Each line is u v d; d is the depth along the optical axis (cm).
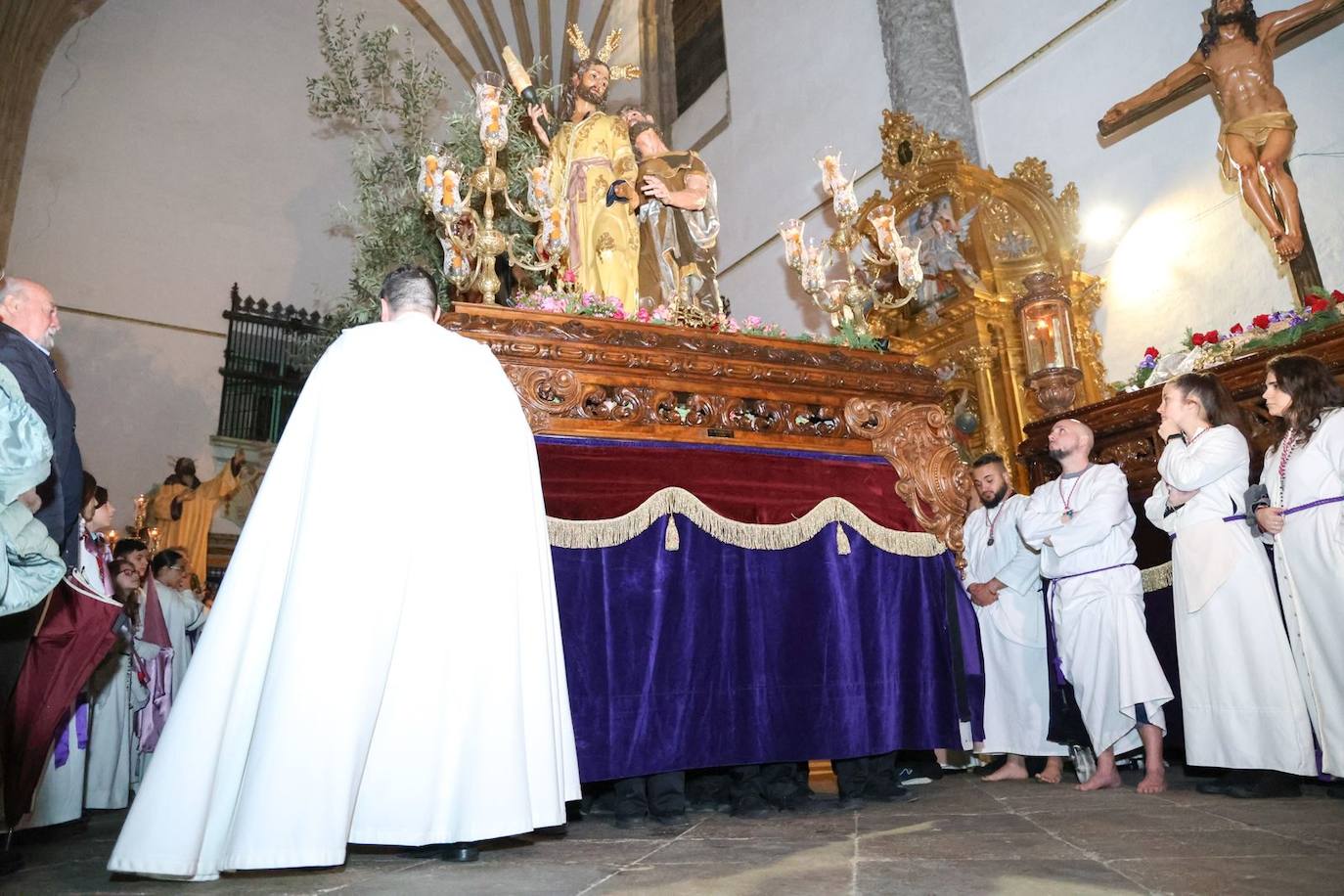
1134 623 373
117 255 1339
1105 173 784
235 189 1449
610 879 190
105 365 1297
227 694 210
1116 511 381
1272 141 645
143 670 541
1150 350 598
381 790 212
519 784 219
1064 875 182
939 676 349
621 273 411
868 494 355
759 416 346
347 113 1274
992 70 917
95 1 1392
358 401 232
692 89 1435
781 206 1202
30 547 216
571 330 310
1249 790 331
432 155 344
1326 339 430
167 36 1455
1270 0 679
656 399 326
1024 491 707
